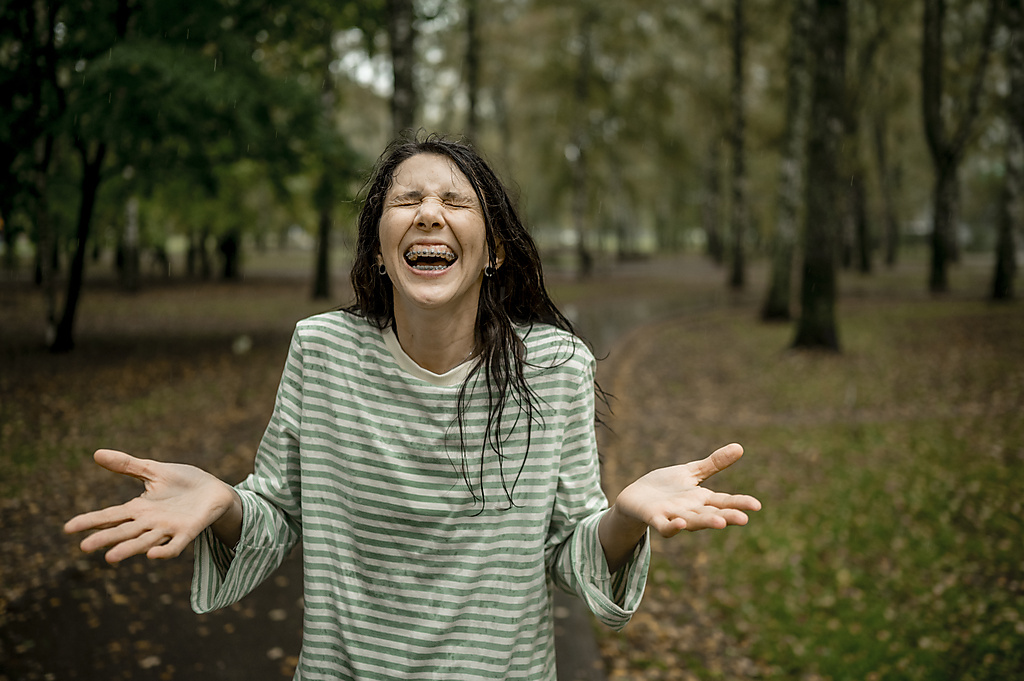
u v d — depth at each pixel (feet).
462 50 95.35
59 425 25.49
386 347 4.82
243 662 11.53
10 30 33.17
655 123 108.27
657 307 72.79
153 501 4.34
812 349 43.80
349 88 77.41
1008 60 64.13
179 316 60.70
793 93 59.57
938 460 22.21
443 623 4.68
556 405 4.79
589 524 4.79
